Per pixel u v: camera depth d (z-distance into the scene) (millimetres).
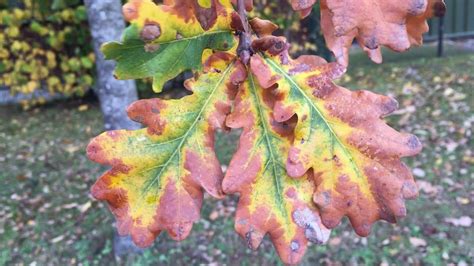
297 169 193
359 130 196
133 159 202
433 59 1963
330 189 196
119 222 201
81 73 1709
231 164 199
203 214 1053
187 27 188
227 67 202
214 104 203
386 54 2059
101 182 201
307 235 198
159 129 203
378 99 198
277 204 199
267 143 201
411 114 1421
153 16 181
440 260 903
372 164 196
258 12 1587
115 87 838
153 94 1662
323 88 197
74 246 1010
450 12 2260
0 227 1085
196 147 203
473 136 1269
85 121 1668
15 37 1637
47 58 1656
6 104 1893
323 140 196
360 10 172
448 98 1501
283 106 195
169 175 203
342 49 181
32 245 1023
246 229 197
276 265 916
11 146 1478
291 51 1659
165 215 201
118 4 800
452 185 1097
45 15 1590
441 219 997
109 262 959
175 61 190
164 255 954
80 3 1637
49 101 1883
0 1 1602
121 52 183
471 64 1843
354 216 197
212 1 190
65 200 1168
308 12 183
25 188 1230
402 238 956
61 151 1421
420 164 1178
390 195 195
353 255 922
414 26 198
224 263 933
